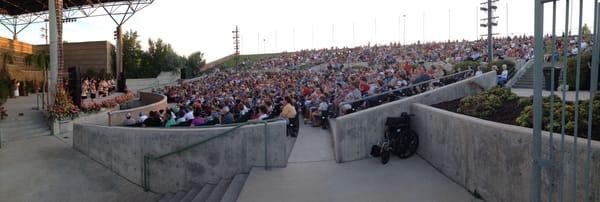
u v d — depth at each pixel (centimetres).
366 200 598
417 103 923
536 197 304
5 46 3203
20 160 1238
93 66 4300
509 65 1930
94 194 995
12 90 2866
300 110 1655
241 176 814
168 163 949
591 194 358
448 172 689
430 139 788
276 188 685
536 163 302
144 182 998
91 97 2858
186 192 896
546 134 437
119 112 1769
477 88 1083
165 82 5084
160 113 1490
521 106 704
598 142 374
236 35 5638
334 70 3984
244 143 854
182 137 927
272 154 831
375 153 822
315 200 616
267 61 6400
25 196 991
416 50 4953
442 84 1436
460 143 638
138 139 1009
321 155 909
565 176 392
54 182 1066
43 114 1884
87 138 1266
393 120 830
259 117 1156
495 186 524
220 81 4091
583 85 1271
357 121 862
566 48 277
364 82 1455
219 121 1257
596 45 261
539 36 290
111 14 3578
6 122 1725
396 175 718
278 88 2289
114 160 1113
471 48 3919
